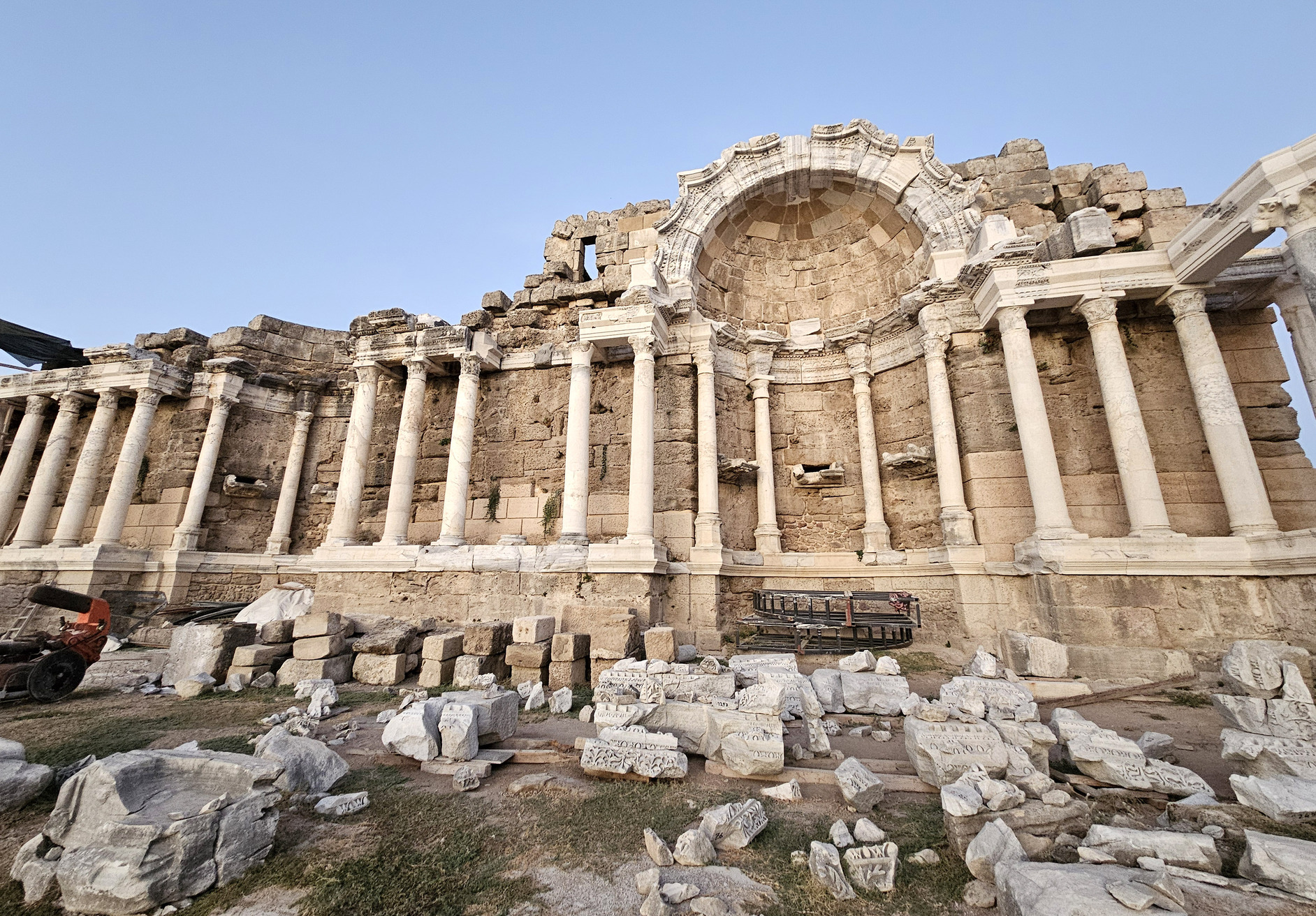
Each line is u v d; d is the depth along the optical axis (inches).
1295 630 329.1
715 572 490.9
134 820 136.6
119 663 420.5
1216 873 126.2
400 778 208.8
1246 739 186.1
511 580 476.4
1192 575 358.9
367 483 634.2
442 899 133.3
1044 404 439.5
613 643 358.3
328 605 505.4
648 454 495.2
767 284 651.5
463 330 575.8
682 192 604.7
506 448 585.3
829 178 583.8
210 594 639.1
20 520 751.1
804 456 597.3
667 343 566.6
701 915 125.3
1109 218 491.8
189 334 749.3
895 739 255.0
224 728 268.5
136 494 685.9
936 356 505.4
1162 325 464.1
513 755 230.4
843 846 155.4
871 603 501.4
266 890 136.2
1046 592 392.8
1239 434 385.1
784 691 259.3
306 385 745.0
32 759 222.7
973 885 134.1
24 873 135.0
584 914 127.5
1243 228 353.7
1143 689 319.9
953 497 476.4
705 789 198.7
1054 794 168.2
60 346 762.2
